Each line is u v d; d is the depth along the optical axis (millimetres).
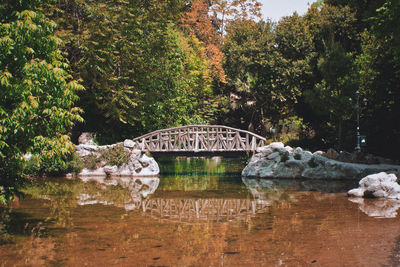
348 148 23125
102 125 23797
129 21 20656
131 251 6066
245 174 19328
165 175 20344
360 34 24797
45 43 7344
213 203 11000
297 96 29219
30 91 6816
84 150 20422
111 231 7473
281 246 6301
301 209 9727
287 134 33625
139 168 19734
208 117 34250
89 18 20250
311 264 5367
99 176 19578
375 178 11820
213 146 21719
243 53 29953
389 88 20453
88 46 19188
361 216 8711
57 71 7055
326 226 7730
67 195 12570
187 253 5949
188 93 29312
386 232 7148
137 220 8578
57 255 5824
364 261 5461
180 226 7934
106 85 20688
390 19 14633
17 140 7219
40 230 7535
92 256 5789
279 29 29719
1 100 6695
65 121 7426
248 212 9484
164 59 24391
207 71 35281
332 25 26516
